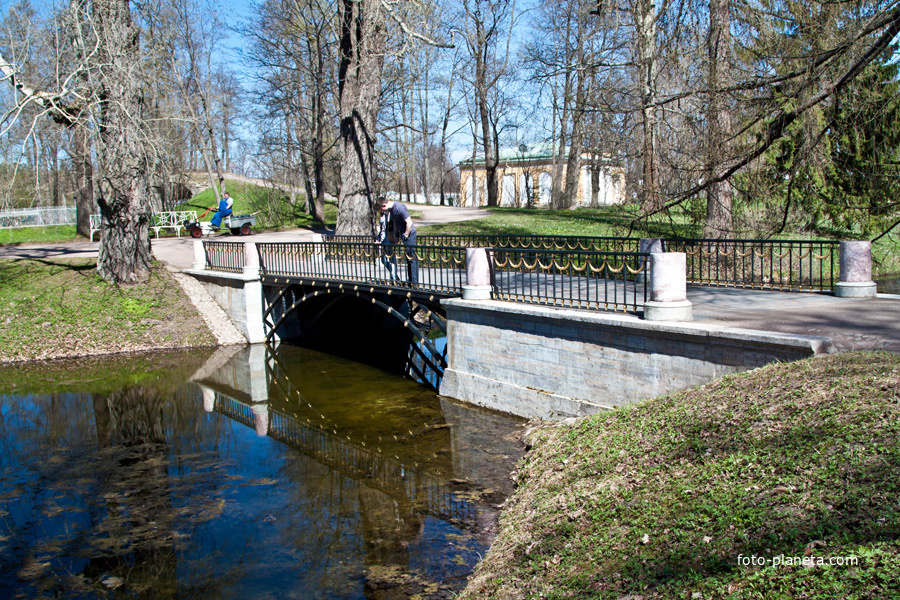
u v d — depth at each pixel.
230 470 8.99
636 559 4.41
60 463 9.43
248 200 37.12
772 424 5.52
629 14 18.20
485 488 7.61
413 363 15.55
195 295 19.78
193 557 6.53
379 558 6.24
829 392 5.71
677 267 8.38
